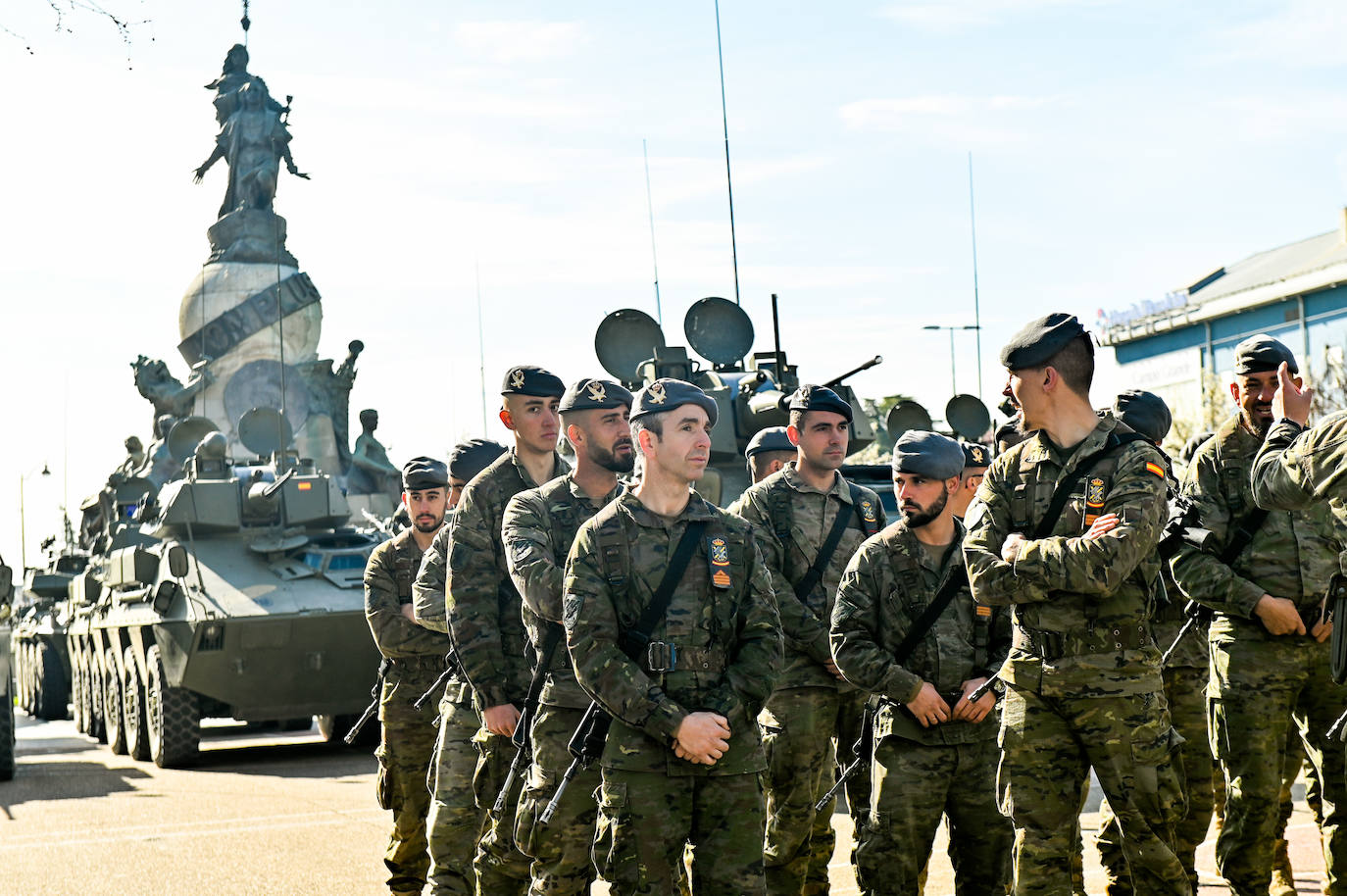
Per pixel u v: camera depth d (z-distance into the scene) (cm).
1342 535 593
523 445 670
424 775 805
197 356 3597
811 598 731
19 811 1249
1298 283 4484
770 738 701
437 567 733
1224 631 659
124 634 1870
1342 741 648
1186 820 753
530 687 604
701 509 536
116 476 2666
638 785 512
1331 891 659
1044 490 557
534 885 594
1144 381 5256
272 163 3709
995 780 613
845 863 899
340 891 852
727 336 1521
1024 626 560
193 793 1361
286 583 1738
